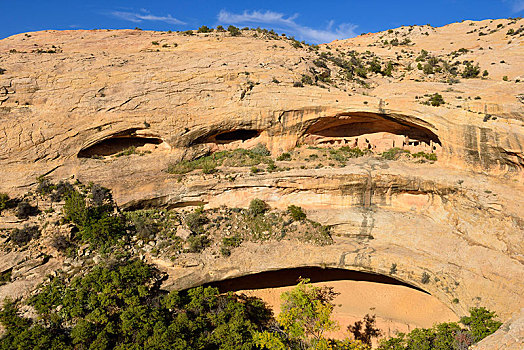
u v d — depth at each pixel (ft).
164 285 85.25
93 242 90.58
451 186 92.48
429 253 88.94
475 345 64.08
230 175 107.14
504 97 93.09
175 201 106.11
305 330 83.66
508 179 88.17
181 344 69.77
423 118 103.04
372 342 89.15
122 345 68.95
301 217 102.17
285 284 101.14
